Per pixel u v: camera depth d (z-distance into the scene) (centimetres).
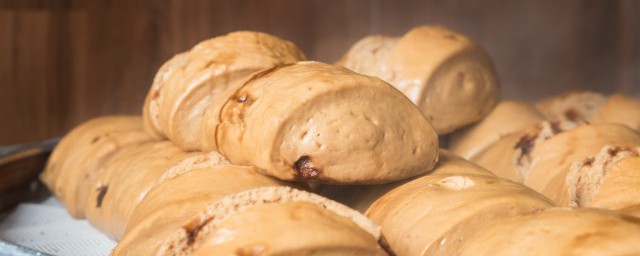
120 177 51
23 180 63
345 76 41
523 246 33
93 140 59
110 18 108
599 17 107
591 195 42
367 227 35
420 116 42
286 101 40
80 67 107
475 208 37
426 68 56
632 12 106
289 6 109
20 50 106
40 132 107
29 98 106
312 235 33
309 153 40
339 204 36
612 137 50
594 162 43
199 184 42
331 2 109
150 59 109
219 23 109
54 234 53
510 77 110
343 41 110
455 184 40
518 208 37
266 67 49
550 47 108
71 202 57
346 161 40
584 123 52
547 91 109
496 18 109
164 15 109
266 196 36
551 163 50
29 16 105
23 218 58
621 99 63
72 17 107
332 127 40
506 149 55
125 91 109
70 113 108
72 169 58
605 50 107
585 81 108
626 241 32
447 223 36
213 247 33
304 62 45
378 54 58
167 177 44
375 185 43
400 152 41
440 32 59
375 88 41
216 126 43
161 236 40
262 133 40
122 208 49
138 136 58
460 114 58
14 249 41
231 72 48
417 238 37
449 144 61
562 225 33
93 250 50
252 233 33
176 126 49
